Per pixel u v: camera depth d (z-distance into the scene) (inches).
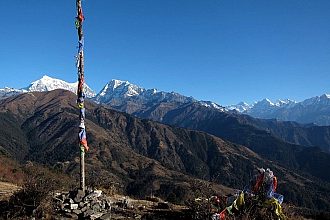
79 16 711.1
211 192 717.9
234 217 608.7
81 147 698.8
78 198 665.6
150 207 776.3
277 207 643.5
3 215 626.2
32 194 641.0
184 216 685.9
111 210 701.9
